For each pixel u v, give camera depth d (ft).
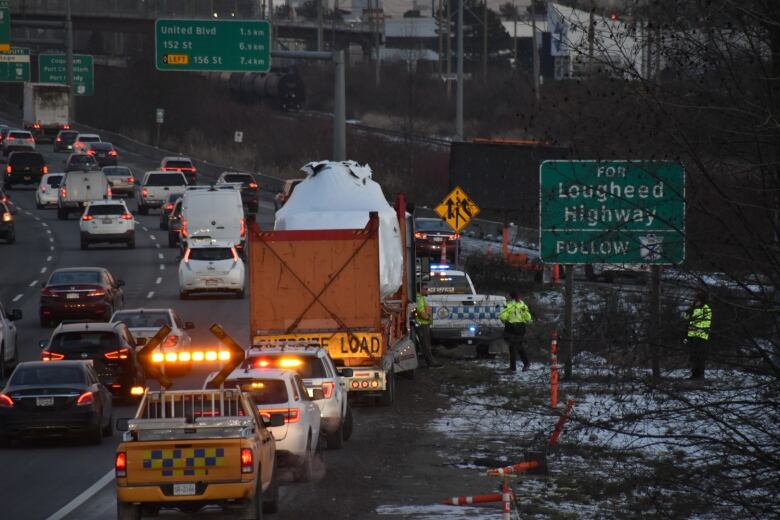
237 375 242.99
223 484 187.73
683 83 148.97
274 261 340.39
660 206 160.04
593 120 153.07
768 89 144.46
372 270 339.57
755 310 143.74
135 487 186.91
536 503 215.92
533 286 552.82
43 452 289.53
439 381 391.45
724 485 156.46
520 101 171.12
